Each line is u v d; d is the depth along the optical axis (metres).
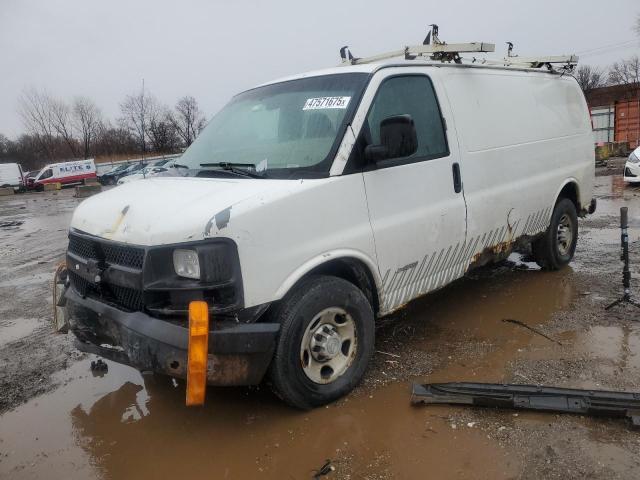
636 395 3.38
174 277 3.05
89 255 3.54
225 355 3.02
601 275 6.05
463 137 4.48
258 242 3.08
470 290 5.84
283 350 3.26
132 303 3.25
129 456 3.22
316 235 3.37
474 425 3.26
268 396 3.77
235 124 4.36
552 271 6.30
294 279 3.25
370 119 3.74
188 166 4.21
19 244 12.28
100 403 3.88
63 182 44.34
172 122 54.62
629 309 4.96
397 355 4.29
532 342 4.41
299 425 3.39
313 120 3.80
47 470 3.14
